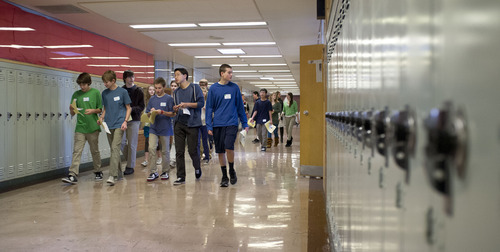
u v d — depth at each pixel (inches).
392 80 26.4
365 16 41.5
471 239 13.6
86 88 226.8
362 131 41.0
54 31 279.4
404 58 22.8
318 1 188.5
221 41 397.1
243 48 444.5
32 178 239.8
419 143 18.6
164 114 226.2
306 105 236.8
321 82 233.9
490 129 12.5
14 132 225.6
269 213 154.7
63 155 268.4
